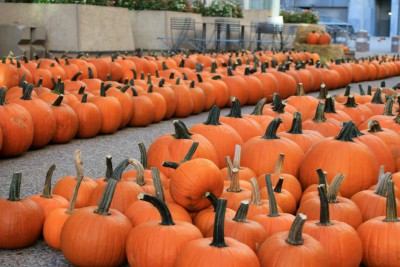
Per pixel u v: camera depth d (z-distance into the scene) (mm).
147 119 10750
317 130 7086
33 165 7625
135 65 15055
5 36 18203
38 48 18766
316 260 3822
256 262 3740
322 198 4324
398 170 6488
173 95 11570
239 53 21219
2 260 4652
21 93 9359
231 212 4551
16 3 19312
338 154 5652
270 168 5961
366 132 6703
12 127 7832
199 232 4195
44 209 4969
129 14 23516
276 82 14297
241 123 7152
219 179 4672
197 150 5805
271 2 34594
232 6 31453
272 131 6156
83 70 13383
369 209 4934
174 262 4020
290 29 35000
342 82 18406
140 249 4090
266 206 4684
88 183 5328
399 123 7352
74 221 4379
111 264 4359
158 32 24703
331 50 28125
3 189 6473
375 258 4434
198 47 27172
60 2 19750
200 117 12164
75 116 9094
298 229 3873
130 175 5414
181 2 26750
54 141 9008
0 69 10656
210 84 12891
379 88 9258
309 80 16344
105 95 9969
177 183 4617
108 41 20422
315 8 76688
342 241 4227
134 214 4570
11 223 4742
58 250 4867
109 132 9922
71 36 19219
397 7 74125
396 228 4441
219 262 3643
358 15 71000
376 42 57750
